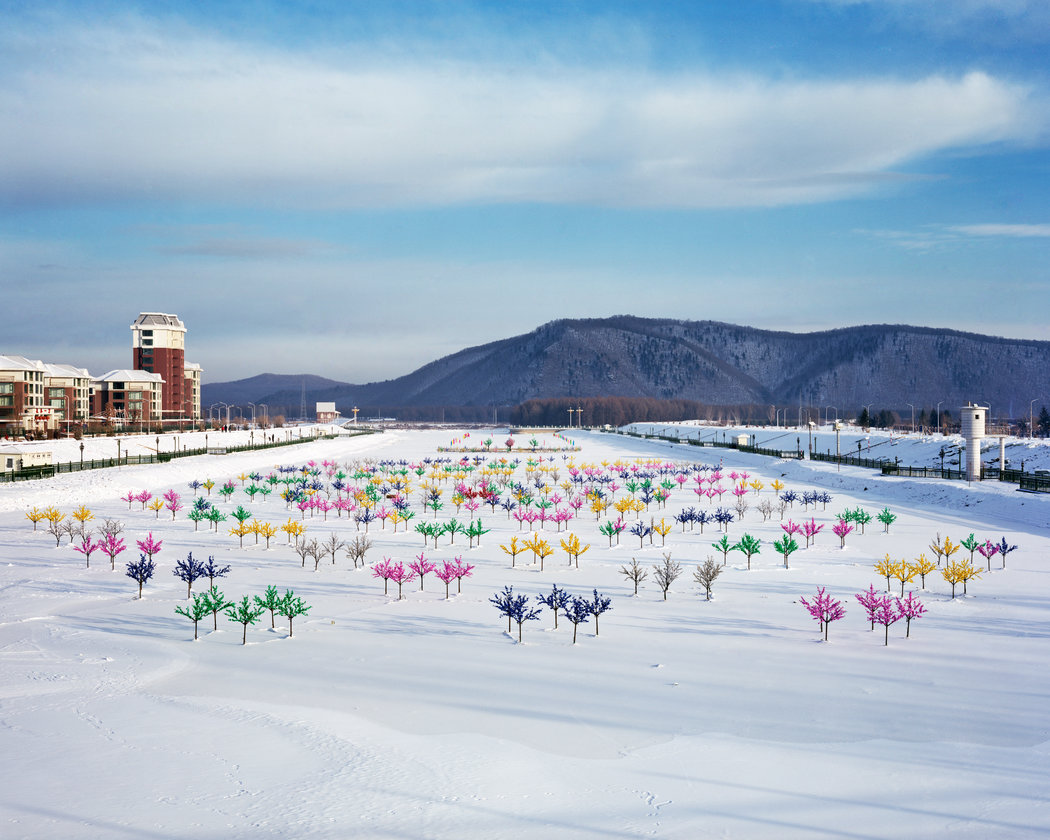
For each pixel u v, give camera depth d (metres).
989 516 62.75
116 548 43.88
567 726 20.97
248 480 92.81
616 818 15.98
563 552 47.62
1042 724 20.89
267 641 28.97
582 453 152.25
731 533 55.16
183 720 21.22
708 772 18.17
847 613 32.84
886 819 15.97
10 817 15.55
